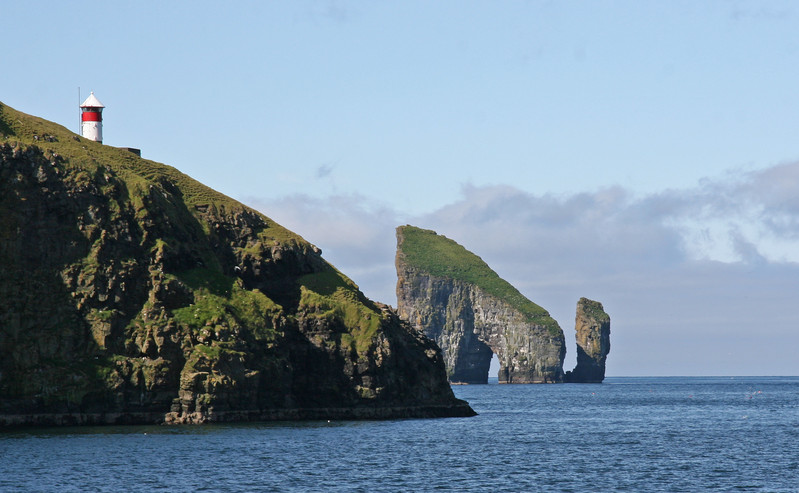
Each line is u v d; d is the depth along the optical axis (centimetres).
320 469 12612
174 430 17075
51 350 17950
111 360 18288
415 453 14675
